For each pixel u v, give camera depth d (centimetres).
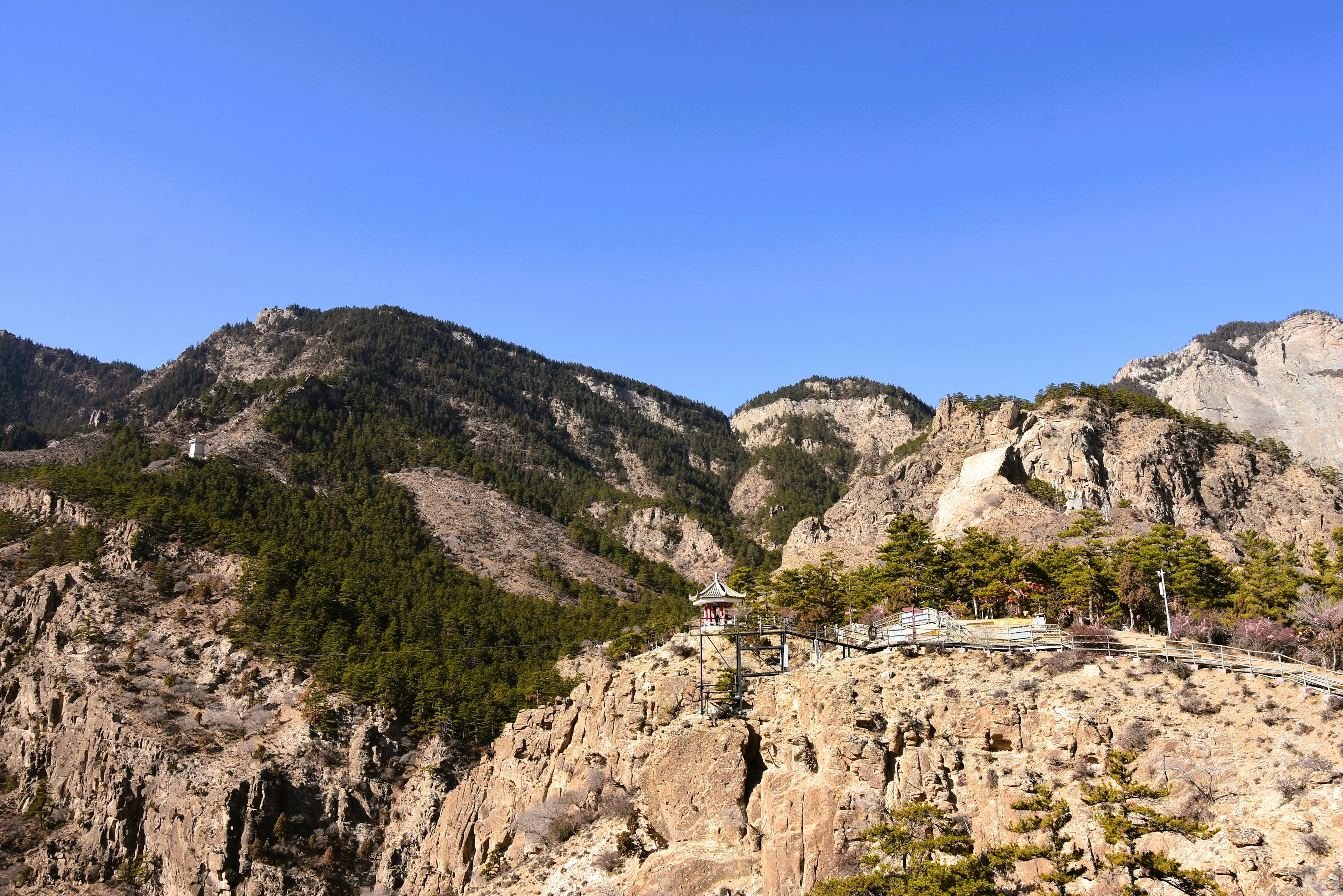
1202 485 16200
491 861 7912
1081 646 6147
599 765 7481
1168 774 4559
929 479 19038
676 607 18400
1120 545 9244
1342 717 4559
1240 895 3881
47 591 15788
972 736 5197
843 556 14912
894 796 4972
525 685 13862
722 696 7125
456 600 19425
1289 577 7969
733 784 5884
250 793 11806
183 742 12825
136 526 17662
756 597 10794
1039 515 13300
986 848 4584
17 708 14388
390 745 13150
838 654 7462
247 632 15250
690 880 5369
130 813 12169
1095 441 16725
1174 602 7912
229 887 10950
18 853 12200
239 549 17812
